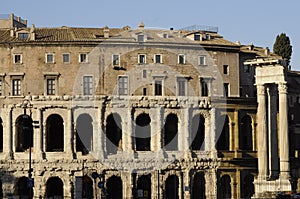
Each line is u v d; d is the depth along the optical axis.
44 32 160.12
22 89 153.50
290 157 170.50
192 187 157.25
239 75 165.38
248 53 168.38
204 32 166.88
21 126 155.00
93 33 161.00
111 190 156.25
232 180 160.38
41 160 151.00
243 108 162.88
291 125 177.12
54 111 153.00
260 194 143.12
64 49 154.00
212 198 158.25
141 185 156.62
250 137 166.38
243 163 161.38
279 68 146.38
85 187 152.88
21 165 151.62
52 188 156.50
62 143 159.25
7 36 158.38
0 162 151.62
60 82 153.75
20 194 153.38
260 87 149.00
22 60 153.88
